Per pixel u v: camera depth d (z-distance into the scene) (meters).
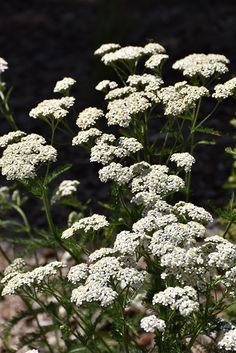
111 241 6.72
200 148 12.50
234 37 17.59
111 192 5.76
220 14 19.62
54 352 7.62
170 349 5.15
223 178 11.53
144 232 5.02
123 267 5.00
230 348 4.51
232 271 4.78
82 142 6.01
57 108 6.11
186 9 20.33
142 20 19.44
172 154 6.16
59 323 6.38
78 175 12.47
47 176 5.87
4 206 7.22
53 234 5.99
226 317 6.46
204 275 5.00
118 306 5.33
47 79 16.81
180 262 4.74
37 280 5.17
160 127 13.00
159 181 5.43
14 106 15.45
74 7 22.05
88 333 5.55
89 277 4.84
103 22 16.66
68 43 19.02
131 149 5.69
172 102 5.95
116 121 5.89
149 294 5.52
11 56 18.55
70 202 7.00
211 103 13.98
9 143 6.24
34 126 14.35
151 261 5.25
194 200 10.99
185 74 6.32
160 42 17.73
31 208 11.60
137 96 6.06
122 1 17.28
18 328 8.73
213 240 4.91
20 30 20.38
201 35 17.97
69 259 8.01
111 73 15.03
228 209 5.86
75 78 16.52
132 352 5.61
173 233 4.89
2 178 9.99
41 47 18.95
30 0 22.94
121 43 16.55
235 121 7.28
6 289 5.12
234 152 5.98
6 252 9.99
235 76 6.39
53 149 5.78
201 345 5.61
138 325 6.02
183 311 4.52
